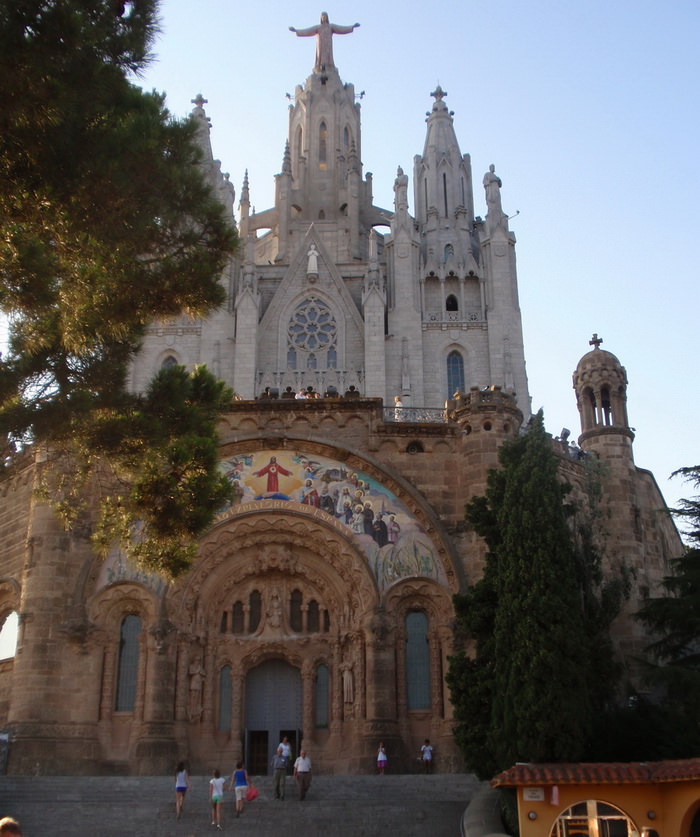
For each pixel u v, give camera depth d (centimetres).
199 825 2814
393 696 3700
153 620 3775
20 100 1850
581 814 2408
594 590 3731
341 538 3906
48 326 2130
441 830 2789
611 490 4403
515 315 8800
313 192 10356
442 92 10338
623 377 4675
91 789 3116
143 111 2152
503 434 3981
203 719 3853
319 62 11069
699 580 3306
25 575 3809
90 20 2059
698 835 2347
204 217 2247
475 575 3791
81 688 3691
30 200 2003
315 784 3191
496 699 2969
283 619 4016
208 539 3922
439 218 9500
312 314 8706
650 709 3098
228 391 2552
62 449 2428
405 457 4019
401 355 8588
